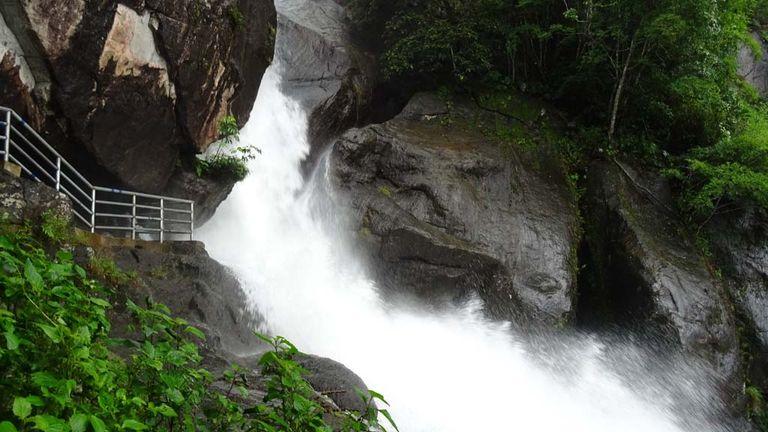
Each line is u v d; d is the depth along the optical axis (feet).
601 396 47.55
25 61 33.14
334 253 50.31
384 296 48.60
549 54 69.62
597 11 61.82
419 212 52.90
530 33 67.72
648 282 51.80
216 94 43.68
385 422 34.35
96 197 39.75
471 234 52.13
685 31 58.49
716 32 59.72
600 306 55.16
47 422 9.78
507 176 57.11
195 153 43.65
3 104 32.27
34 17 32.45
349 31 72.79
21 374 11.26
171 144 41.50
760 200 58.85
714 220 60.90
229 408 14.06
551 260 51.78
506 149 60.13
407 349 44.65
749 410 51.29
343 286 47.50
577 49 66.69
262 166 54.54
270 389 13.60
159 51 38.81
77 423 9.98
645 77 63.72
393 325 46.65
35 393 11.12
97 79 35.68
